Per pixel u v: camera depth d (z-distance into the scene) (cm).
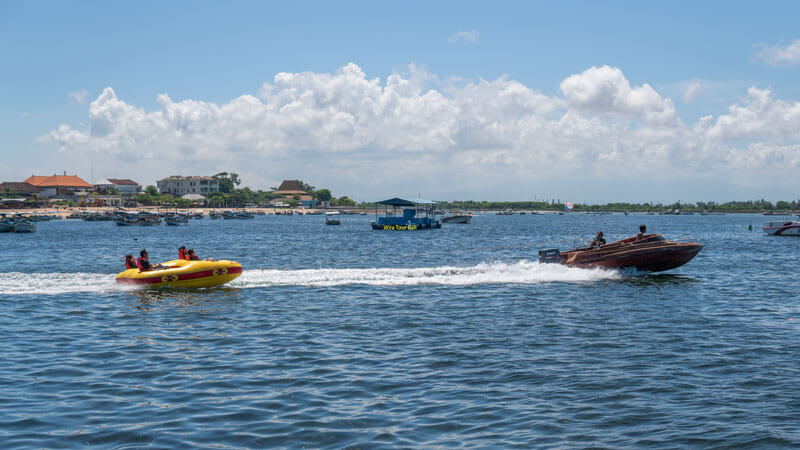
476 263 3978
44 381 1221
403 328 1731
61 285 2555
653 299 2233
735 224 16938
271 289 2470
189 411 1052
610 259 2819
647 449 902
